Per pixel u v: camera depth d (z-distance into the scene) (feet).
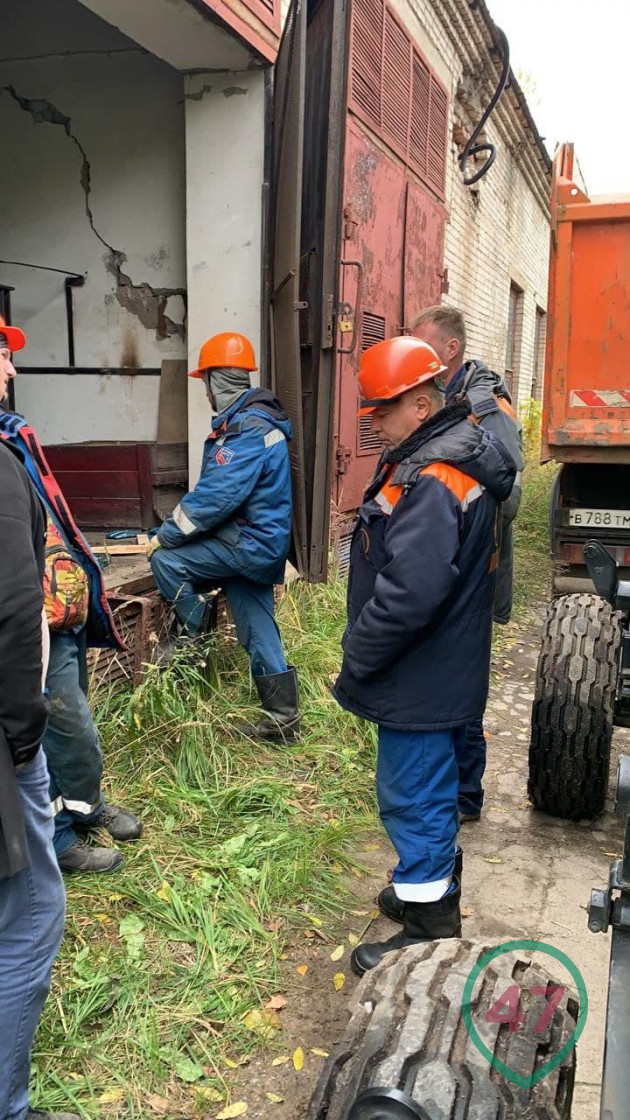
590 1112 6.65
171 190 18.48
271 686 12.28
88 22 18.11
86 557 8.50
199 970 7.89
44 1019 7.12
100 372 19.45
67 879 8.93
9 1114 5.69
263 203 16.11
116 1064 6.83
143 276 18.93
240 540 11.76
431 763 7.54
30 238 19.31
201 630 12.98
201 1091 6.68
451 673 7.35
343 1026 7.47
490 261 36.27
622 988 4.08
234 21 14.19
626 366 10.12
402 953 5.32
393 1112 4.08
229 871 9.30
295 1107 6.63
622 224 9.88
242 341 12.34
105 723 11.26
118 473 16.97
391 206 20.67
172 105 18.12
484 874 10.06
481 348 35.86
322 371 12.69
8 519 4.93
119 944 8.11
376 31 18.95
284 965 8.22
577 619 11.07
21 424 8.00
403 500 7.14
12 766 5.09
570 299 10.20
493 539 7.45
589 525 10.91
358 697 7.52
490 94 31.32
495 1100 4.21
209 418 17.13
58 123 18.71
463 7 25.76
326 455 12.86
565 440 10.43
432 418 7.27
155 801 10.36
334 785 11.50
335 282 12.45
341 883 9.59
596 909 4.58
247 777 11.23
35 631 4.99
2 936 5.45
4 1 18.39
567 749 10.74
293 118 13.08
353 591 8.01
